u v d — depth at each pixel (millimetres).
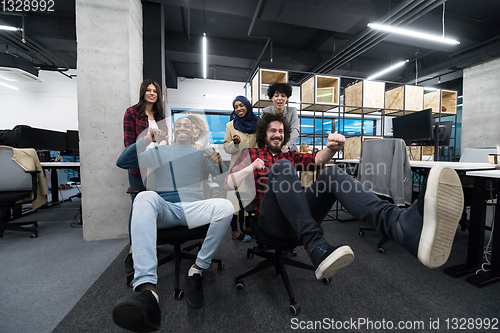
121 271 1260
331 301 978
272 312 912
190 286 942
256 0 3248
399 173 1543
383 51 5562
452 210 592
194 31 4727
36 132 3002
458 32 4242
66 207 3072
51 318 885
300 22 3750
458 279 1144
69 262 1387
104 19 1775
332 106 3344
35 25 4004
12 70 4812
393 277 1174
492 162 1451
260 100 3236
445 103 4465
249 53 5215
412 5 3174
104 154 1789
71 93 6035
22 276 1216
